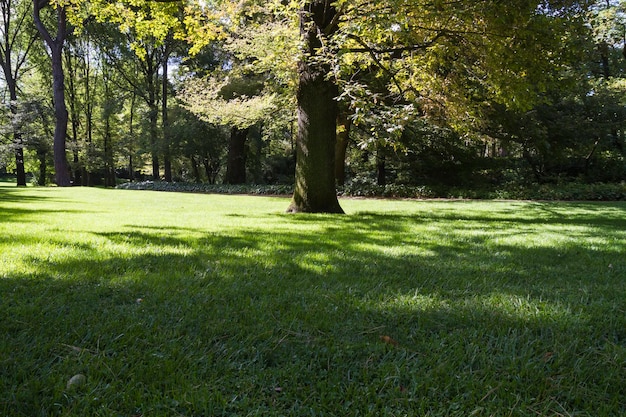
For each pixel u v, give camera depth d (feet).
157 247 15.89
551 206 47.57
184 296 9.89
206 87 70.49
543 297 10.61
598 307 9.68
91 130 126.00
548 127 66.69
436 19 29.37
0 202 38.60
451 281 11.82
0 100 102.37
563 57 29.01
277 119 70.85
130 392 5.76
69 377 6.15
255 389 5.99
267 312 8.92
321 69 29.66
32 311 8.60
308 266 13.39
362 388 5.95
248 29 55.93
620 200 60.80
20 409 5.35
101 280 10.93
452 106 36.11
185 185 90.12
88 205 38.75
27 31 105.40
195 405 5.47
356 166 92.89
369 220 28.73
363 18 25.89
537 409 5.58
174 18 39.17
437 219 30.83
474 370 6.69
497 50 29.68
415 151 76.07
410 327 8.39
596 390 6.07
